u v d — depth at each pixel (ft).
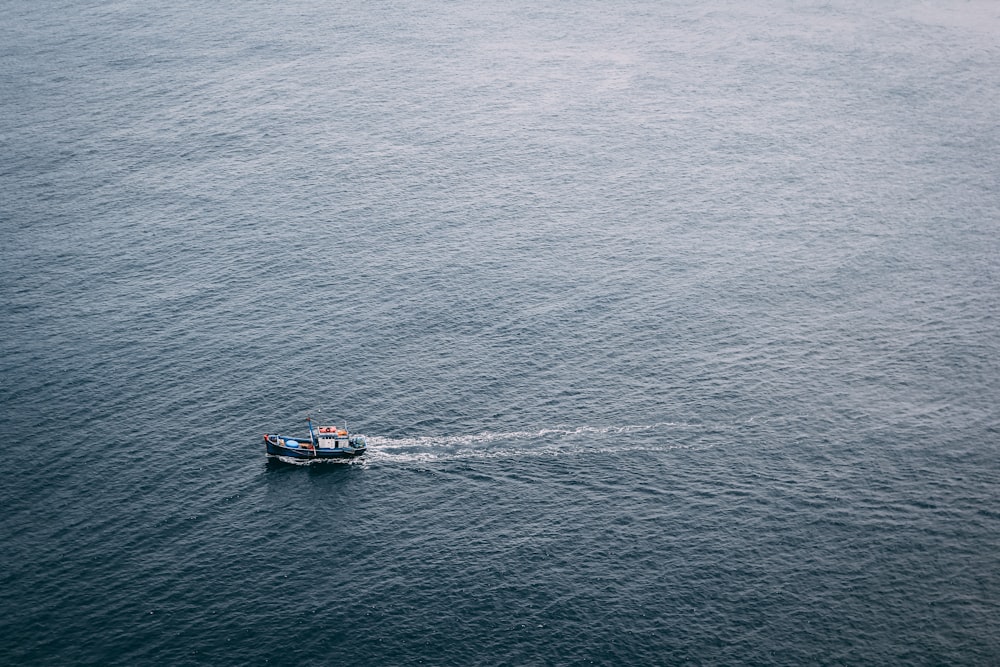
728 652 450.30
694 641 455.22
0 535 518.78
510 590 483.10
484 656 451.53
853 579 483.51
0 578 492.95
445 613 472.44
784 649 451.12
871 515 518.78
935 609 467.52
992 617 463.01
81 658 453.17
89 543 514.27
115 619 472.44
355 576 494.18
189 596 484.74
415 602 478.59
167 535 519.60
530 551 504.84
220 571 498.28
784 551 499.51
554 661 447.83
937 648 449.89
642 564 495.00
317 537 517.96
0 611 475.72
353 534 519.19
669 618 466.29
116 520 528.63
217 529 523.29
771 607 470.39
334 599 481.46
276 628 467.11
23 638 462.60
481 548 508.12
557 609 472.44
